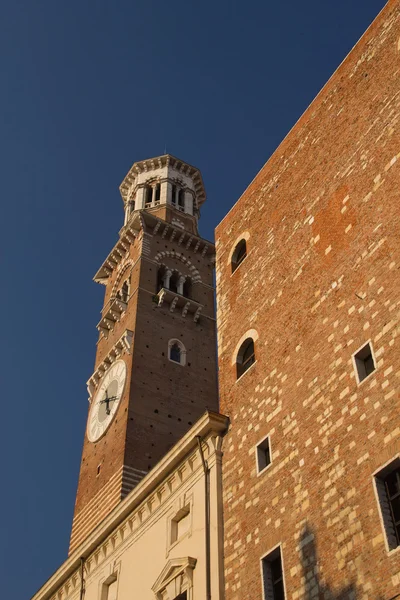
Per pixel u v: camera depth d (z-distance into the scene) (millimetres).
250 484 30172
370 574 22266
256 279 36656
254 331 34875
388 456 23531
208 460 33562
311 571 24672
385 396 24781
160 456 54062
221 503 31641
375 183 29719
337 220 31484
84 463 59219
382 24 33094
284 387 30734
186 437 34938
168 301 65438
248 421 32312
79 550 41938
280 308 33469
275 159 38969
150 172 82500
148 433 54969
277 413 30469
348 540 23672
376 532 22719
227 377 35500
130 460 52750
